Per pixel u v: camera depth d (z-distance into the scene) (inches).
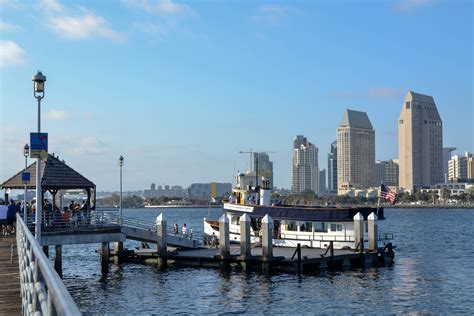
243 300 1558.8
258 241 2418.8
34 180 1929.1
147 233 2183.8
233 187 2864.2
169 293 1658.5
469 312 1432.1
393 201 2315.5
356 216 2156.7
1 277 784.3
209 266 2063.2
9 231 1733.5
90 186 2032.5
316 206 2504.9
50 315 241.6
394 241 3661.4
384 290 1712.6
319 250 2226.9
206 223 2704.2
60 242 1830.7
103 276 1977.1
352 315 1398.9
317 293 1651.1
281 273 1939.0
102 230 1943.9
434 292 1691.7
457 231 4948.3
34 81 1085.8
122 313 1418.6
